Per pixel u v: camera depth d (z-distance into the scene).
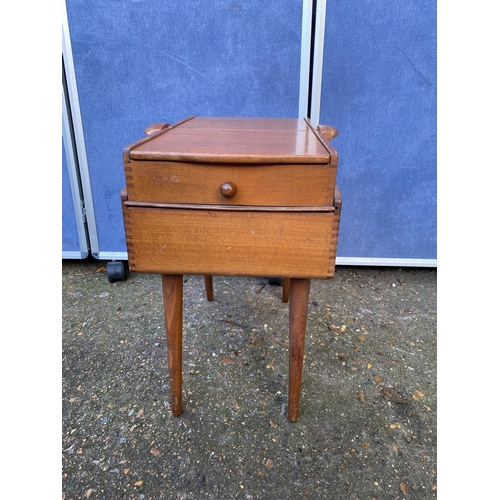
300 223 0.76
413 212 1.69
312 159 0.71
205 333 1.37
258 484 0.85
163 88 1.52
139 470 0.88
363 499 0.82
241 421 1.01
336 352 1.28
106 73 1.49
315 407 1.06
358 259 1.79
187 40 1.44
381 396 1.10
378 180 1.64
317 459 0.91
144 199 0.77
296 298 0.87
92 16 1.41
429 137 1.56
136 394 1.10
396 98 1.50
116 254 1.78
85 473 0.87
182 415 1.03
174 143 0.83
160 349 1.28
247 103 1.53
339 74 1.47
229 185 0.73
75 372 1.18
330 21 1.39
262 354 1.27
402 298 1.63
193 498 0.82
